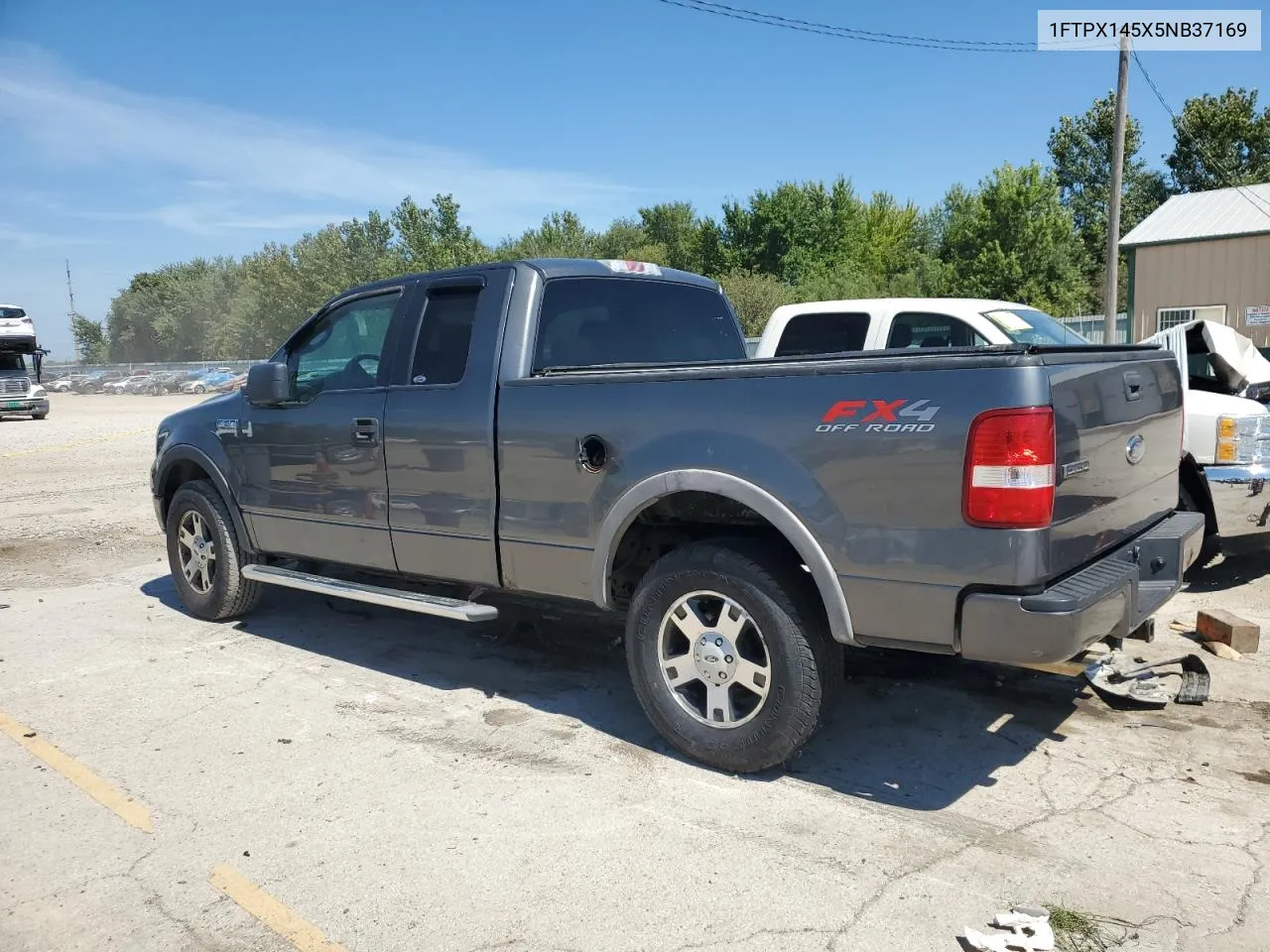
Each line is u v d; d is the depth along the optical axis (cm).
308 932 280
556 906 290
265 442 537
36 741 423
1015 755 391
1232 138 4353
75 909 295
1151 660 492
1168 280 2706
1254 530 592
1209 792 354
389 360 477
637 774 379
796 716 351
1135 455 371
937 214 7925
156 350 10375
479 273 453
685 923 280
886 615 323
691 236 6681
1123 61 1845
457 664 518
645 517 402
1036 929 268
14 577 752
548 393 406
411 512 460
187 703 466
